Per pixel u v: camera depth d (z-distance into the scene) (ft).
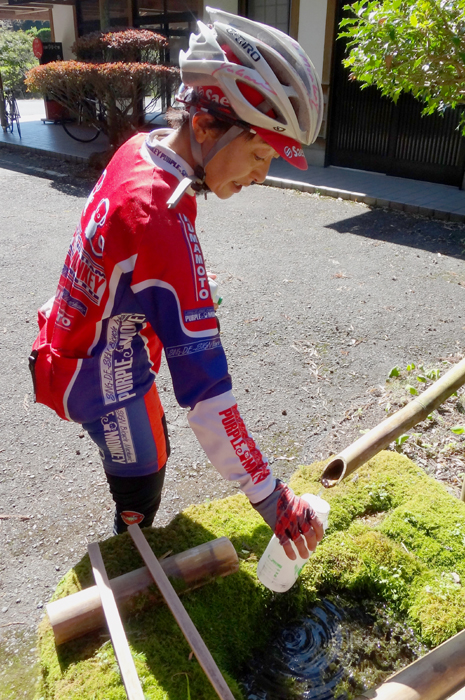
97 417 5.38
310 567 6.45
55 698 4.95
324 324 14.93
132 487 5.98
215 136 4.40
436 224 23.36
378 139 30.78
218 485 9.72
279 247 20.79
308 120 4.42
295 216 24.72
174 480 9.82
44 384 5.46
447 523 7.15
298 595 6.24
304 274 18.26
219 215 24.82
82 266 4.79
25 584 7.95
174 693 4.97
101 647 5.39
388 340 14.12
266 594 6.09
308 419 11.21
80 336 5.10
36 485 9.68
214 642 5.63
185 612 5.06
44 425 11.19
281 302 16.19
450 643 4.83
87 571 6.08
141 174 4.45
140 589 5.67
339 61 30.76
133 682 4.39
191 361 4.24
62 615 5.33
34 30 97.45
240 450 4.26
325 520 4.90
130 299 4.70
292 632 6.14
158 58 37.06
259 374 12.70
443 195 26.61
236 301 16.21
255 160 4.56
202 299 4.33
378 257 19.80
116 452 5.65
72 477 9.88
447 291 17.01
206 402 4.25
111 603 5.10
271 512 4.27
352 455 5.02
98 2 43.11
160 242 4.20
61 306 5.15
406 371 12.69
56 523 8.93
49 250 20.45
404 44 7.95
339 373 12.74
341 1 29.19
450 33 7.67
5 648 7.08
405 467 8.22
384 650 5.96
